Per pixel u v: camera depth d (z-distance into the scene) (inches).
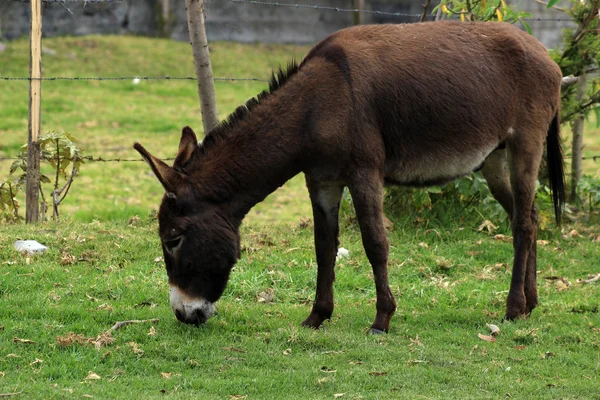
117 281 342.0
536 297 336.5
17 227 416.5
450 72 304.5
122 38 1243.8
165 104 1059.3
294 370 260.7
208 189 280.5
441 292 359.3
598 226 475.2
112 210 602.2
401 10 1224.2
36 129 427.8
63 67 1098.1
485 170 357.7
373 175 291.3
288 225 466.6
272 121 285.9
